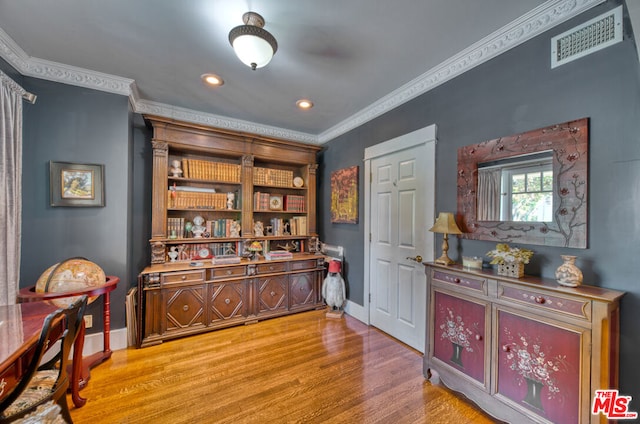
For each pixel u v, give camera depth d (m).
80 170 2.33
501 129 1.85
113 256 2.46
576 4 1.48
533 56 1.69
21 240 2.14
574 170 1.48
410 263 2.55
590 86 1.44
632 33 1.30
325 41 1.89
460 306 1.81
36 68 2.16
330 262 3.38
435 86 2.31
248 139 3.38
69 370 2.01
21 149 1.99
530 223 1.66
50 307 1.64
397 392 1.88
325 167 3.97
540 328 1.41
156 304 2.59
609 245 1.37
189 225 3.16
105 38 1.88
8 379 1.11
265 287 3.20
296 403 1.76
